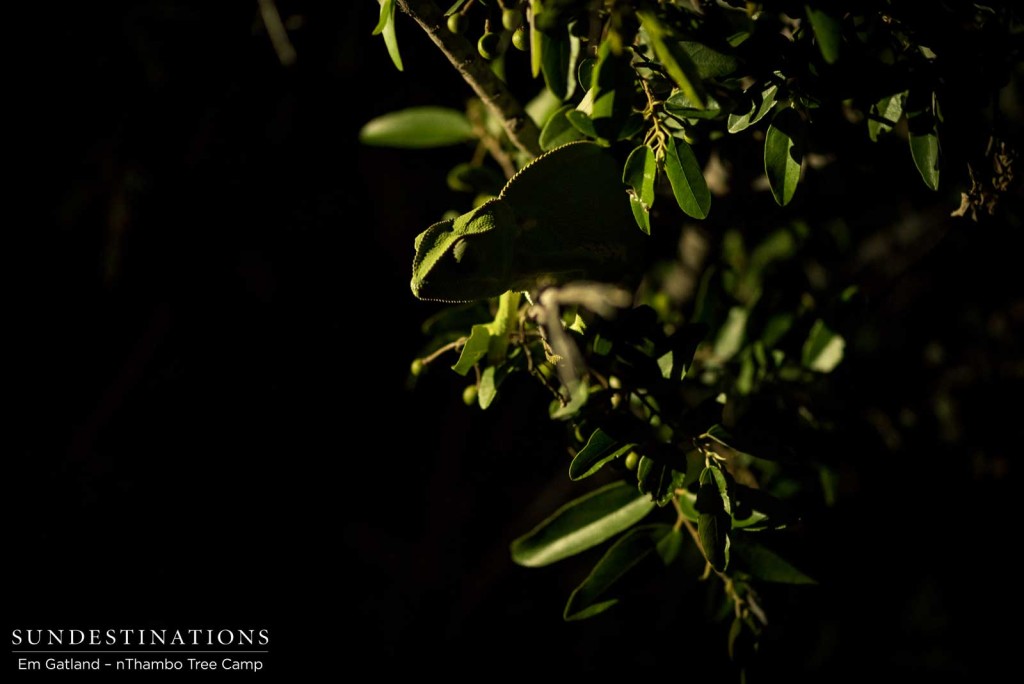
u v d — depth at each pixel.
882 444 0.69
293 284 0.85
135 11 0.69
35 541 0.79
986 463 0.73
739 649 0.44
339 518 0.92
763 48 0.38
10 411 0.81
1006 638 0.82
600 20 0.38
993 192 0.42
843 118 0.47
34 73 0.71
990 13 0.41
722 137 0.46
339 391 0.91
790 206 0.52
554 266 0.41
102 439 0.84
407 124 0.52
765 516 0.41
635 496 0.44
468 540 0.94
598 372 0.42
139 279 0.80
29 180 0.76
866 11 0.38
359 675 0.87
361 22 0.64
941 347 0.73
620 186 0.41
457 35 0.41
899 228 0.71
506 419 0.94
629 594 0.44
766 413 0.48
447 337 0.48
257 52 0.70
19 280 0.80
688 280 0.54
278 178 0.77
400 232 0.84
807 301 0.50
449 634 0.90
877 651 0.82
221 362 0.86
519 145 0.43
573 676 0.89
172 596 0.83
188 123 0.72
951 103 0.40
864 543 0.76
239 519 0.88
